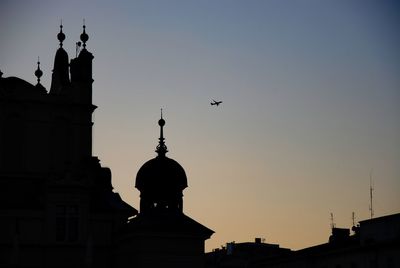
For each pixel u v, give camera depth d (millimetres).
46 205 133875
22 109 138375
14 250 129500
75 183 135000
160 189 139875
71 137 140750
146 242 131500
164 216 135000
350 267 164500
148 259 131250
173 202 140250
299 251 185000
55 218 134000
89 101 142125
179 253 132875
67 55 150250
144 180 140750
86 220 135125
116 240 136500
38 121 139125
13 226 132250
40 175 137500
